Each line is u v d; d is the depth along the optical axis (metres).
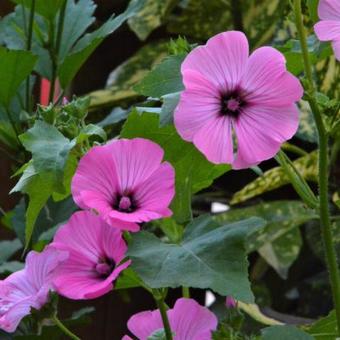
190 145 0.79
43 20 1.30
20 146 1.21
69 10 1.29
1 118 1.23
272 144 0.70
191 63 0.70
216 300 1.46
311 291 1.58
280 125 0.70
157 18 1.56
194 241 0.72
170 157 0.79
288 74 0.69
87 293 0.72
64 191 0.71
